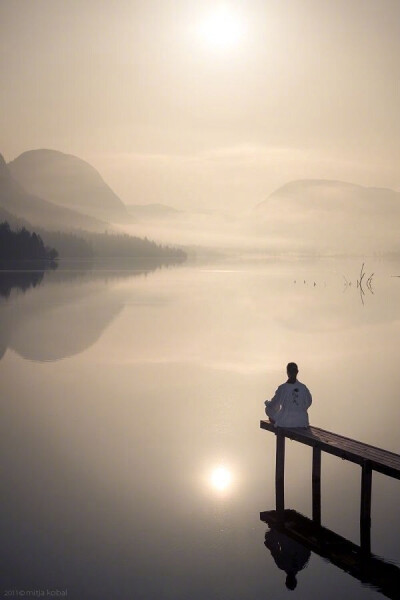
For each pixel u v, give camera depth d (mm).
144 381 21422
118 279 93500
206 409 17688
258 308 48344
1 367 23797
